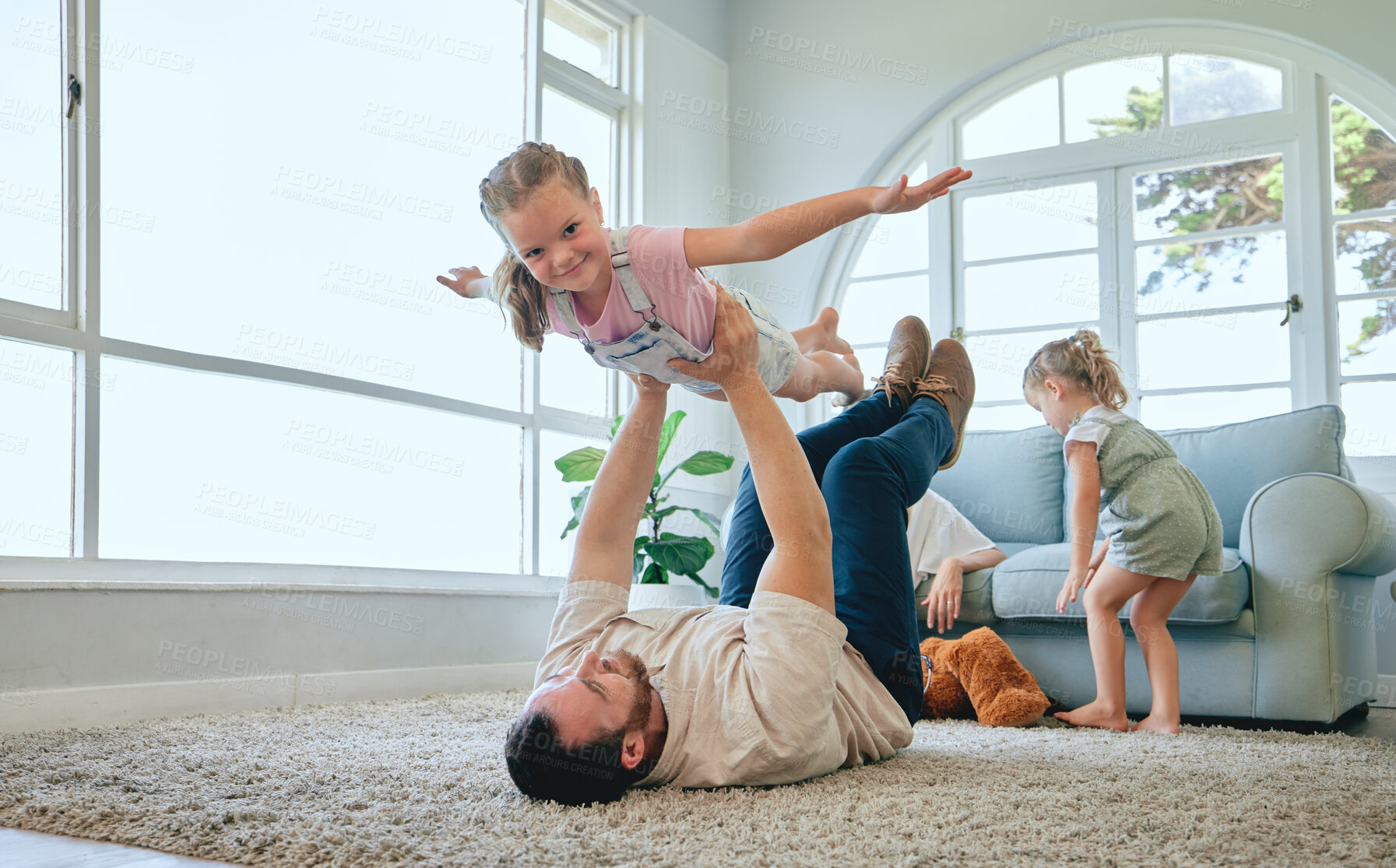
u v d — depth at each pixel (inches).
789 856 39.4
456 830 44.1
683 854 39.8
